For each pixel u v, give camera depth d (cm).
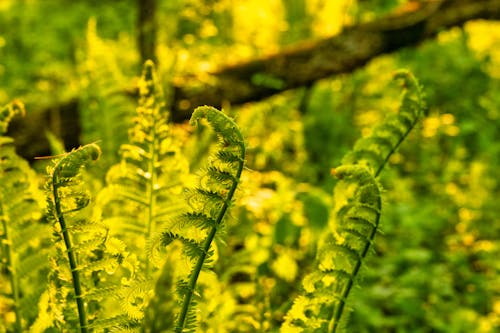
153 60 352
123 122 261
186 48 482
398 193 479
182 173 173
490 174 505
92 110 266
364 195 143
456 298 380
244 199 269
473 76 631
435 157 540
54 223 130
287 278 267
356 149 165
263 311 184
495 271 417
